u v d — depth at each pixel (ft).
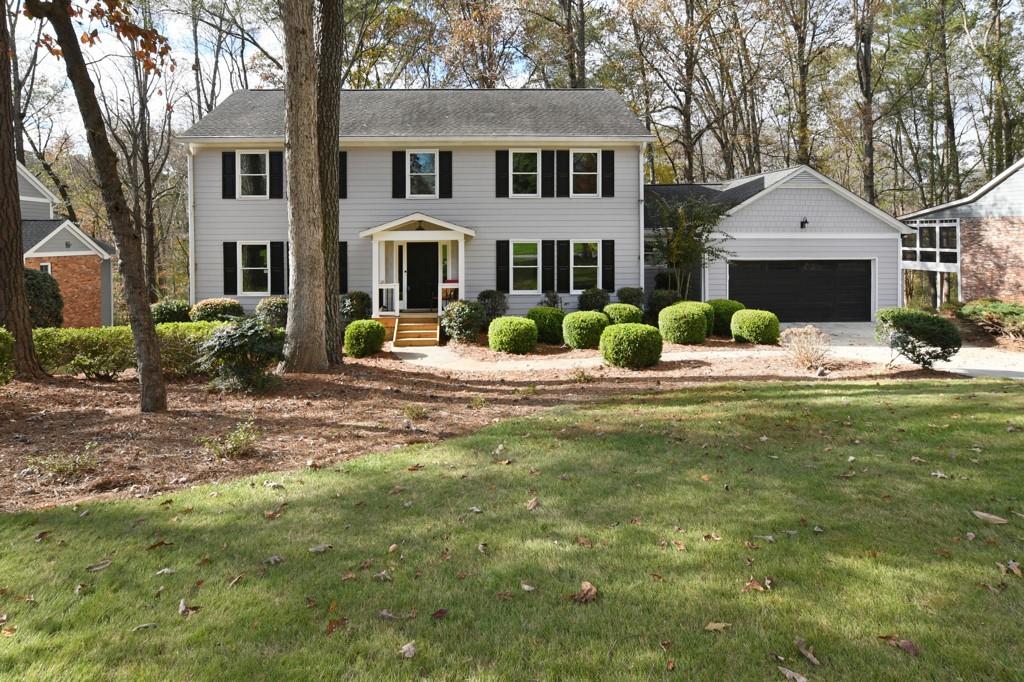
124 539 15.88
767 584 13.08
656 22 107.65
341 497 18.92
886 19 115.34
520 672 10.39
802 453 22.86
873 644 10.99
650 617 12.00
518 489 19.39
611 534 15.87
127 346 37.22
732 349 57.06
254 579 13.74
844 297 78.64
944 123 127.13
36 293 61.16
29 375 35.86
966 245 79.77
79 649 11.17
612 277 74.28
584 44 114.21
